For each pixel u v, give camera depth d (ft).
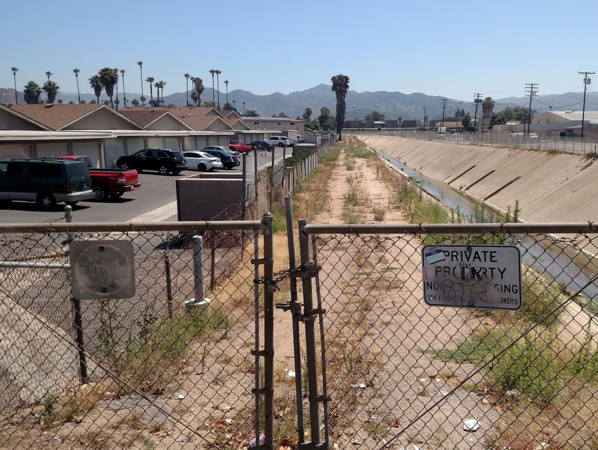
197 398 17.84
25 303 19.75
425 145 244.83
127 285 12.89
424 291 12.05
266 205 63.05
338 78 427.33
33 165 75.66
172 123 169.37
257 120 407.64
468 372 20.58
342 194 101.45
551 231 11.44
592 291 42.09
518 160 133.08
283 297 31.24
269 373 12.82
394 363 21.61
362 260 42.06
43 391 17.66
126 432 15.72
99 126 129.70
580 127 278.05
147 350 20.02
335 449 15.11
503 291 11.57
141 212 75.36
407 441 15.57
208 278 34.53
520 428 16.26
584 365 19.26
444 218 74.33
